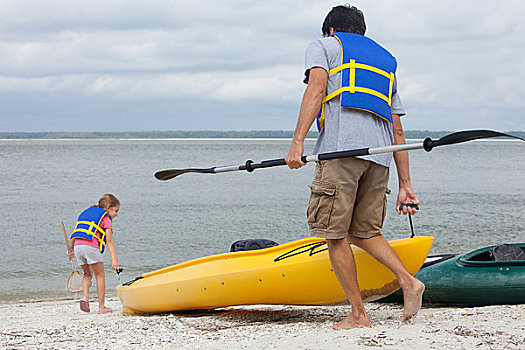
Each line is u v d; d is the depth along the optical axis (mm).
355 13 3955
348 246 3727
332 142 3656
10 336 4312
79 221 6609
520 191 28125
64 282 9578
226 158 78875
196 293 5039
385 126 3816
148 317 5359
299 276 4594
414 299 3738
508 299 4996
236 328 4316
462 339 3162
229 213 19578
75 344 3863
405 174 4039
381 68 3744
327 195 3617
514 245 5664
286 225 16734
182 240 14117
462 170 49438
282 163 3713
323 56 3648
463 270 5250
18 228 16109
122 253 12406
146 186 32062
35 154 93750
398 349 3041
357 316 3736
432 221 17109
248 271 4785
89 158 77000
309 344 3254
